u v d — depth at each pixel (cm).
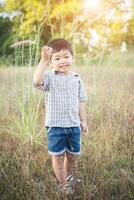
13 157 379
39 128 457
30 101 450
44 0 1378
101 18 1193
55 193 311
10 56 955
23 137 432
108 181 329
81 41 772
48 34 658
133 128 459
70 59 334
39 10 1357
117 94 561
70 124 332
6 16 1553
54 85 333
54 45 331
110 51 1254
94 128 455
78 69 786
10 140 435
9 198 313
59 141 333
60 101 332
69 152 342
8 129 470
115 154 384
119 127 445
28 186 323
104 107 526
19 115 503
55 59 331
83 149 394
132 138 429
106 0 1215
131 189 318
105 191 320
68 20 1323
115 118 485
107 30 1420
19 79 548
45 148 405
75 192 317
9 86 692
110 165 366
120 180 326
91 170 348
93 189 314
